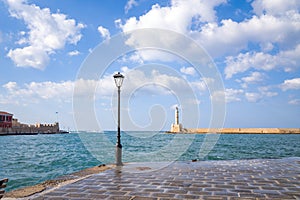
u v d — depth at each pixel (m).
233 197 6.43
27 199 6.45
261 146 44.66
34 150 37.22
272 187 7.54
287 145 47.38
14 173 16.05
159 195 6.65
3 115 115.44
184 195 6.62
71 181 8.93
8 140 75.25
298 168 11.47
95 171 10.95
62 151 34.72
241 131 117.25
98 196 6.61
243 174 9.84
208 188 7.42
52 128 157.75
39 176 14.87
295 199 6.25
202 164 12.92
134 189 7.34
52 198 6.47
